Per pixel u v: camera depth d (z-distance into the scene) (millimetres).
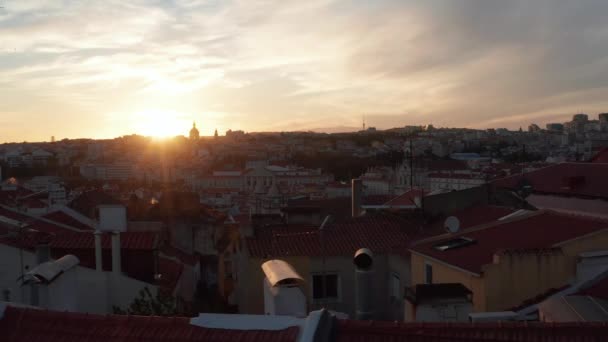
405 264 20703
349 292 21469
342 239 22906
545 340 6910
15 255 16984
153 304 16141
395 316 21266
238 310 25453
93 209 39281
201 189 167125
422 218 25547
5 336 7695
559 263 15164
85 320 7840
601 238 15445
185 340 7371
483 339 6957
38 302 11680
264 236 23328
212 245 40094
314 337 6926
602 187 36844
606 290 13016
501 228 18953
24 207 45438
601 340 6871
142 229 35250
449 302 12633
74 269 13203
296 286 10414
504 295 14938
